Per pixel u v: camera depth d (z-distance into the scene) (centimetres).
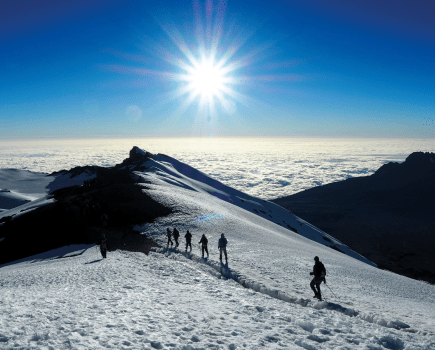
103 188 5016
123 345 616
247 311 983
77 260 2316
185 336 711
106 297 1055
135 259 2136
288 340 748
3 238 3559
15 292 1178
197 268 1972
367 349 732
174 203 4262
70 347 580
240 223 3900
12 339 610
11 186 15612
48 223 3709
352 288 1838
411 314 1374
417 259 12150
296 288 1644
